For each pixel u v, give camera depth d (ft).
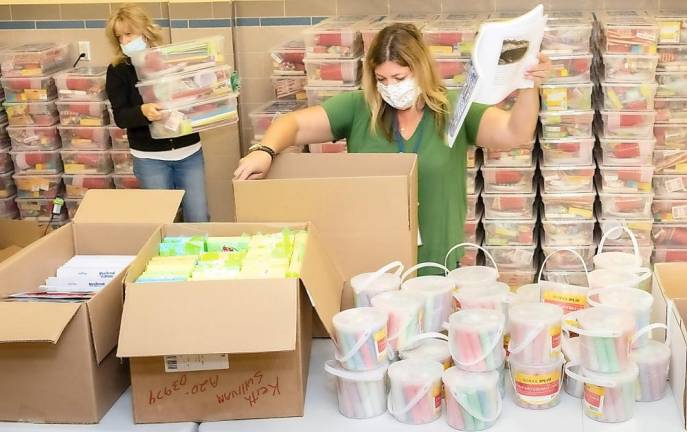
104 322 6.03
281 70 15.26
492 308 6.25
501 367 5.93
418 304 6.19
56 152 16.20
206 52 13.44
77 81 15.71
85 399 5.95
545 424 5.77
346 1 15.89
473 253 14.58
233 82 13.71
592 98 14.44
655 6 15.17
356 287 6.55
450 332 5.84
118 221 7.27
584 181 14.07
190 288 5.79
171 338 5.64
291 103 15.33
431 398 5.80
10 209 16.75
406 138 8.41
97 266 6.96
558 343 5.89
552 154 14.01
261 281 5.79
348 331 5.79
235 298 5.74
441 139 8.33
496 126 8.14
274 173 8.12
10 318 5.70
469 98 7.01
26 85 15.84
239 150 16.65
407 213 6.93
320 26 14.44
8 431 5.96
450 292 6.47
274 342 5.59
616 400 5.73
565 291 6.50
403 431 5.77
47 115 16.05
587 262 14.44
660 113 13.89
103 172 16.19
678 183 14.17
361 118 8.59
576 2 15.33
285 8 16.11
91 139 16.02
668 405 5.97
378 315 5.99
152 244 6.75
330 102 8.67
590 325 5.75
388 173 7.88
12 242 12.97
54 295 6.26
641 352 6.07
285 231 6.84
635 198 14.10
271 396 5.95
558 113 13.71
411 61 7.98
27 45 16.65
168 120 13.53
